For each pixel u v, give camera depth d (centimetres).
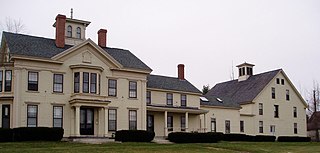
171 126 4744
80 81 3856
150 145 3331
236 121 5450
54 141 3494
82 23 4331
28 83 3684
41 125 3694
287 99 6203
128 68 4212
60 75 3844
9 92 3666
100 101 3888
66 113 3834
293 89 6312
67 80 3872
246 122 5634
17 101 3603
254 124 5703
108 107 4047
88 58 3991
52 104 3772
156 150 2928
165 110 4519
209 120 5162
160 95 4731
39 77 3741
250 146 3684
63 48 4059
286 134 6072
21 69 3653
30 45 3866
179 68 5234
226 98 5681
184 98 4944
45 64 3778
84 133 3897
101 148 2891
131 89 4250
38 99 3709
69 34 4262
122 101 4162
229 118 5381
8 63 3684
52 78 3800
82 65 3869
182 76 5216
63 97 3828
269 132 5859
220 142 4406
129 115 4197
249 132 5638
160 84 4800
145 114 4297
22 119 3612
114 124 4078
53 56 3794
